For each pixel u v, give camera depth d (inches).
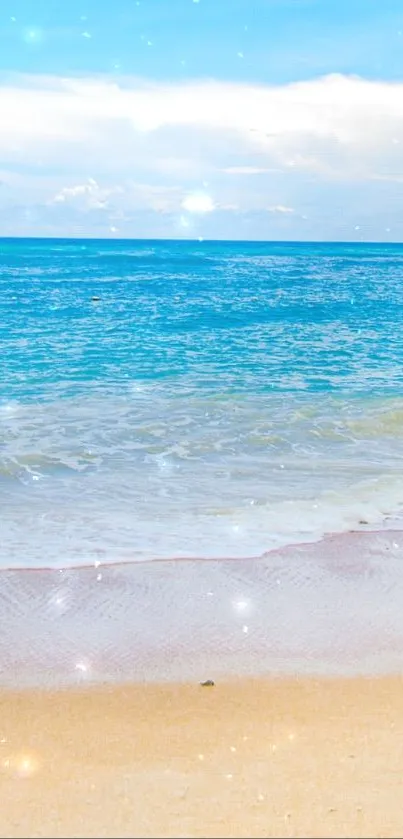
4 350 736.3
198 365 671.1
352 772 151.1
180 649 215.2
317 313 1187.9
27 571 260.5
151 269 2743.6
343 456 407.2
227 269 2812.5
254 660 210.1
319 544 290.0
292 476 373.1
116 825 130.0
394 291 1743.4
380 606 242.8
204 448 416.2
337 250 6122.1
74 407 500.7
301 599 246.5
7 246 6092.5
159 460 394.6
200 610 237.6
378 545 290.2
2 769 154.0
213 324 1003.9
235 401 525.7
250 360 703.7
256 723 176.6
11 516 314.5
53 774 151.6
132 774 151.1
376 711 182.9
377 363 697.0
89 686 195.5
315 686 196.5
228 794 141.6
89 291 1628.9
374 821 131.1
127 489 350.9
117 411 491.5
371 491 352.5
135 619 231.5
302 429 456.1
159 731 172.4
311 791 142.7
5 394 536.7
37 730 172.9
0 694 190.5
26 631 222.8
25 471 372.5
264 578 260.5
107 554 277.3
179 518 315.6
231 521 313.1
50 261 3331.7
